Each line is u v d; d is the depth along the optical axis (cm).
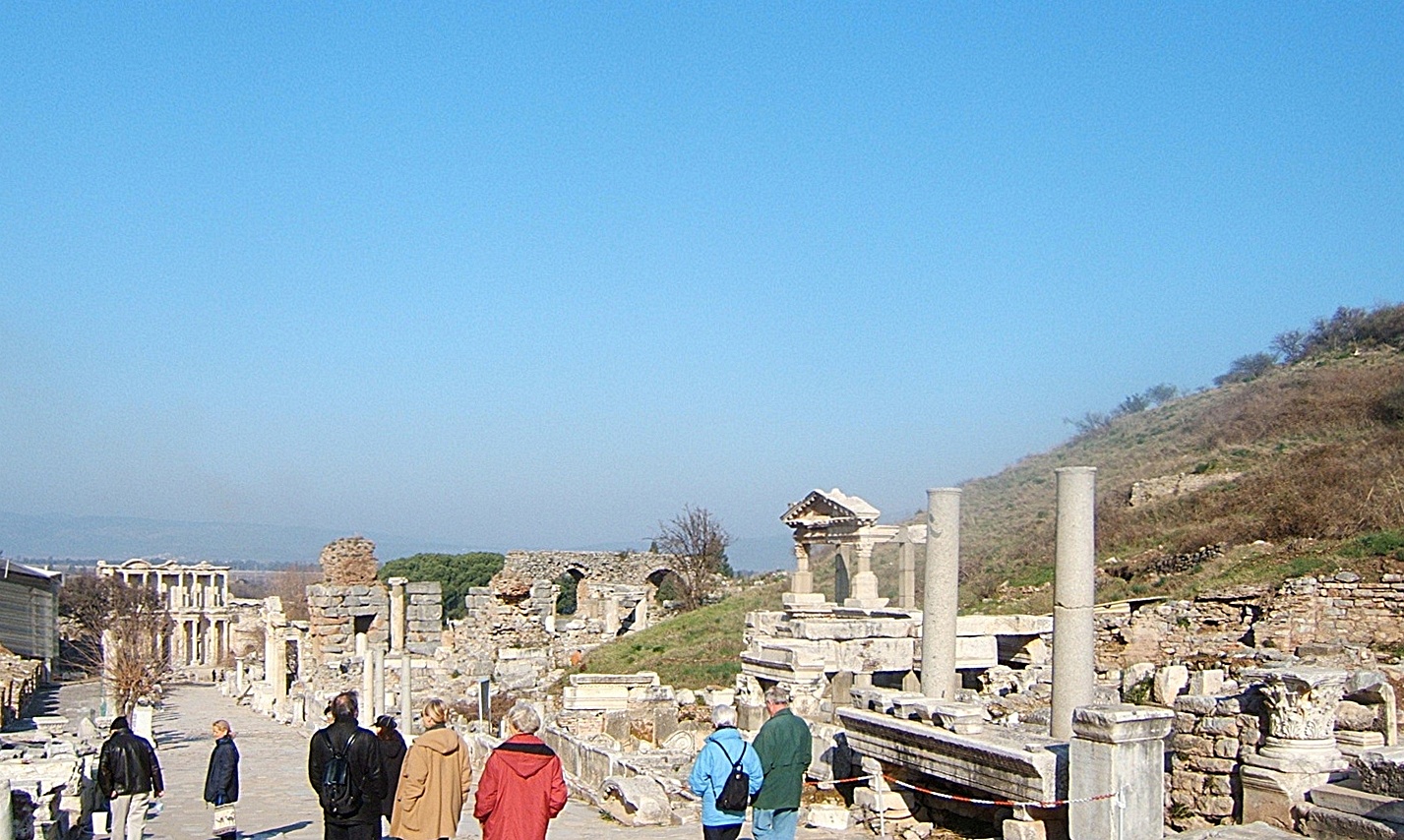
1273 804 1398
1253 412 6247
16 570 7488
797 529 4141
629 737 3388
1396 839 1202
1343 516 4044
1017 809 1489
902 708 1802
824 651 3334
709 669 4112
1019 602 4366
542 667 5153
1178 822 1530
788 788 1381
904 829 1761
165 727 5116
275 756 3678
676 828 1938
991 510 6769
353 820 1358
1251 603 3472
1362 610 3253
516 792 1190
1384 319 7425
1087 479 1764
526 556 7094
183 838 1986
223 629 10944
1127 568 4391
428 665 5428
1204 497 4953
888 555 6222
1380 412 5353
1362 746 1584
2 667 6350
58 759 1895
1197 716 1534
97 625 7900
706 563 7125
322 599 5978
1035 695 3019
